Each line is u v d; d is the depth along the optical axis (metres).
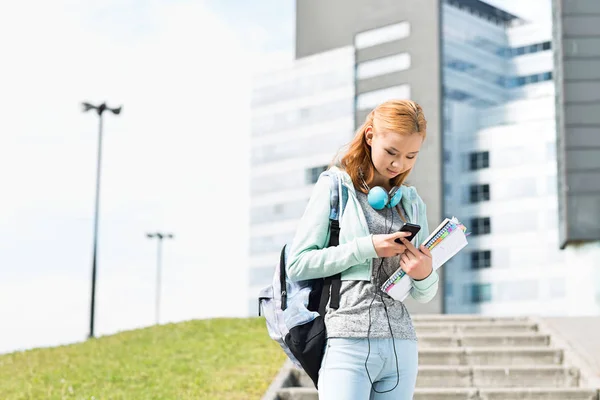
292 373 8.70
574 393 7.64
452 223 3.16
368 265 3.14
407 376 3.13
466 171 72.56
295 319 3.12
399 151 3.15
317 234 3.19
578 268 21.36
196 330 13.60
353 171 3.29
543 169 69.06
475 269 70.88
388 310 3.12
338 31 81.25
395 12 76.69
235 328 13.66
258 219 83.62
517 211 69.75
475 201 71.62
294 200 81.50
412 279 3.13
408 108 3.16
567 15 22.11
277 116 83.75
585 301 21.22
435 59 73.62
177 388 9.05
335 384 3.04
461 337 10.19
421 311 70.06
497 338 10.17
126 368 10.55
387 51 76.88
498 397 7.72
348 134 78.44
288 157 82.50
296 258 3.15
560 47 22.00
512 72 79.06
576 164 21.42
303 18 84.44
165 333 13.59
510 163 70.56
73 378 10.17
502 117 72.75
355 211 3.19
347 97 78.94
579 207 21.22
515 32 79.50
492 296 69.81
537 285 68.12
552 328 10.58
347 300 3.11
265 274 82.44
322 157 80.00
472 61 76.75
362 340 3.06
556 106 23.53
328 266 3.09
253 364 10.26
